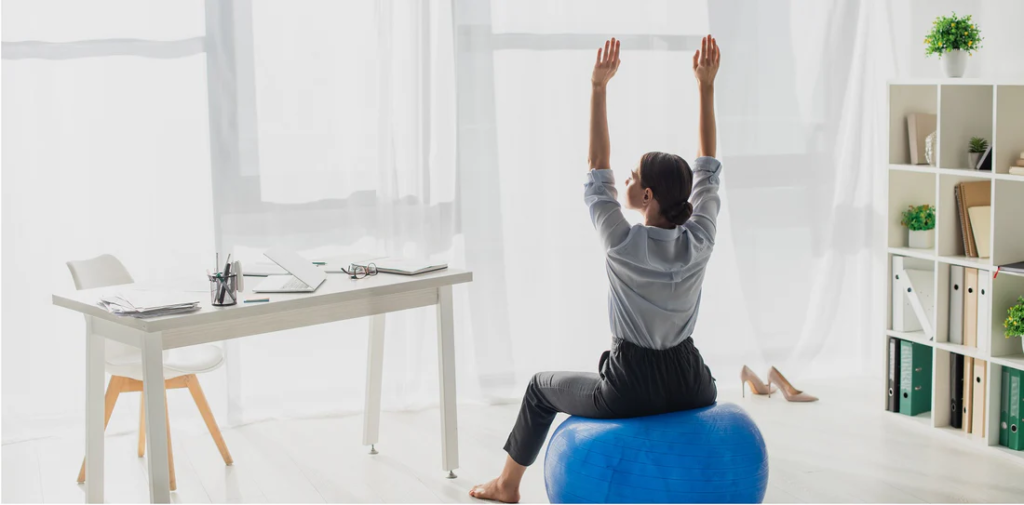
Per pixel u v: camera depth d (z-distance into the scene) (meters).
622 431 2.36
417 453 3.34
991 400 3.28
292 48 3.55
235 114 3.50
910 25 4.18
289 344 3.71
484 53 3.78
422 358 3.90
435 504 2.88
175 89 3.45
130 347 3.09
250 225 3.56
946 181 3.42
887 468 3.13
